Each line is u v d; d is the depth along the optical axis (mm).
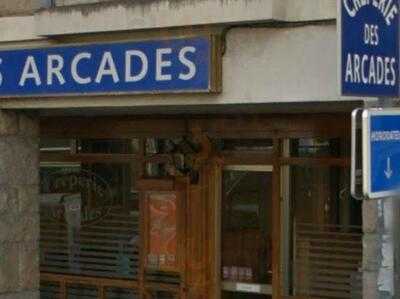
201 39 7820
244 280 10039
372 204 6906
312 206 9586
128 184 10734
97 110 9609
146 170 10547
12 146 9562
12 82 8961
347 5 5883
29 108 9273
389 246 5695
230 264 10125
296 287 9664
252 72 7781
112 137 10664
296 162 9547
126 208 10766
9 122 9500
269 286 9867
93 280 10953
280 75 7652
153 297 10555
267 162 9727
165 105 8359
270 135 9656
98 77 8383
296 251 9664
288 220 9695
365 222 6977
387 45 6207
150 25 8094
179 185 10289
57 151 11141
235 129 9844
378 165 5395
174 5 7945
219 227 10156
